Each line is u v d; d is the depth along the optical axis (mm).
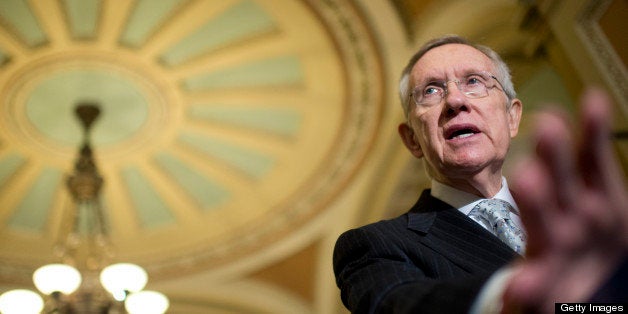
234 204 8820
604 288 615
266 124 7812
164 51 6871
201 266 9406
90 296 5934
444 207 1722
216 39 6797
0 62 6766
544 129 616
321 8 6305
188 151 8148
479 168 1786
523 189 626
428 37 6199
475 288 887
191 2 6414
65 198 8609
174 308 9578
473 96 1950
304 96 7352
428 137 1921
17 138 7684
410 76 2123
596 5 4902
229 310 9656
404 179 7723
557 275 625
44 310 6527
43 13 6375
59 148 7875
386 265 1372
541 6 5133
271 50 6871
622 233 610
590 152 604
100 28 6586
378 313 1110
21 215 8789
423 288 1000
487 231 1537
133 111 7496
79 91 7207
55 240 9047
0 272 9086
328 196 8453
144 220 9039
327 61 6914
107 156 8062
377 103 7156
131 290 6184
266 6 6430
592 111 597
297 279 9367
